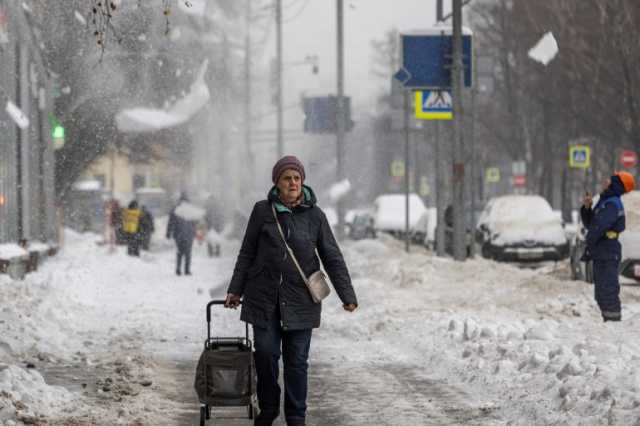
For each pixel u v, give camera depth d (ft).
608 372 67.92
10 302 111.75
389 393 74.69
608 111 333.62
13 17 156.66
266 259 58.39
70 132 235.20
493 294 142.41
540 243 219.41
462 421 64.03
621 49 298.56
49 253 206.18
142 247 317.22
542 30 355.15
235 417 64.44
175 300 148.66
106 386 73.82
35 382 70.08
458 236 189.88
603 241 111.75
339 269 59.26
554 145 435.12
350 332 109.91
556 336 92.63
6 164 156.97
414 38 197.36
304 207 59.16
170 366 86.63
